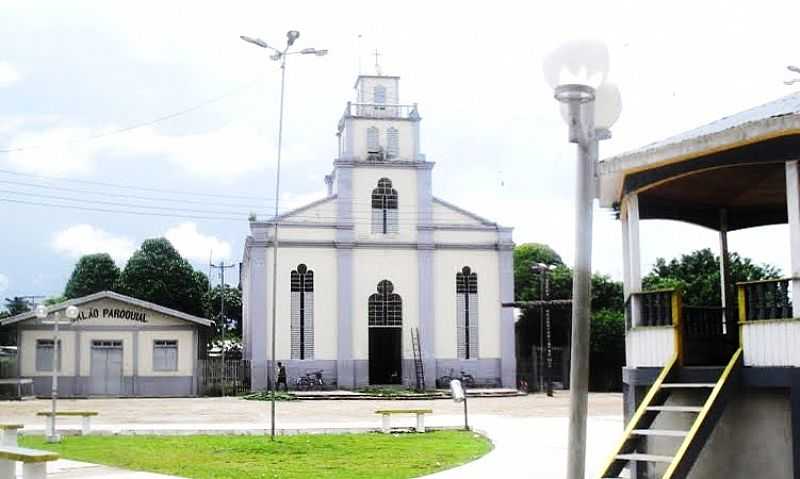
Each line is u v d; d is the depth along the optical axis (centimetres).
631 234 1315
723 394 1118
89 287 6362
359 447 1958
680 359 1230
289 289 4703
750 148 1161
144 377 4406
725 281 1476
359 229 4812
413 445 2002
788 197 1130
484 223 4925
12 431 1727
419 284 4831
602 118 692
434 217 4894
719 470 1185
